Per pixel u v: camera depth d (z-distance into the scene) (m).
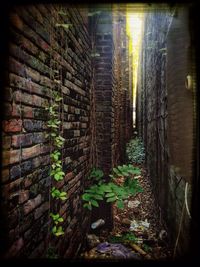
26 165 1.81
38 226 2.04
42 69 2.14
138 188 3.53
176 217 3.05
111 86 4.98
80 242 3.59
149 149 8.26
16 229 1.64
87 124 4.30
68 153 3.09
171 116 2.69
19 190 1.69
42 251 2.12
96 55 4.60
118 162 8.08
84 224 3.96
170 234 3.52
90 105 4.56
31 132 1.91
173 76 2.50
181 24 2.04
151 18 6.02
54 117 2.45
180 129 2.20
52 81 2.41
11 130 1.58
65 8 2.84
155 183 5.93
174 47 2.39
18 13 1.66
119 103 8.52
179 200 2.85
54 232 2.36
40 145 2.10
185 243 2.39
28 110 1.85
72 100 3.30
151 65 6.96
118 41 7.54
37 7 2.01
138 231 4.49
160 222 4.59
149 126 8.25
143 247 3.72
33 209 1.94
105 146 4.97
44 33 2.19
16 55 1.64
